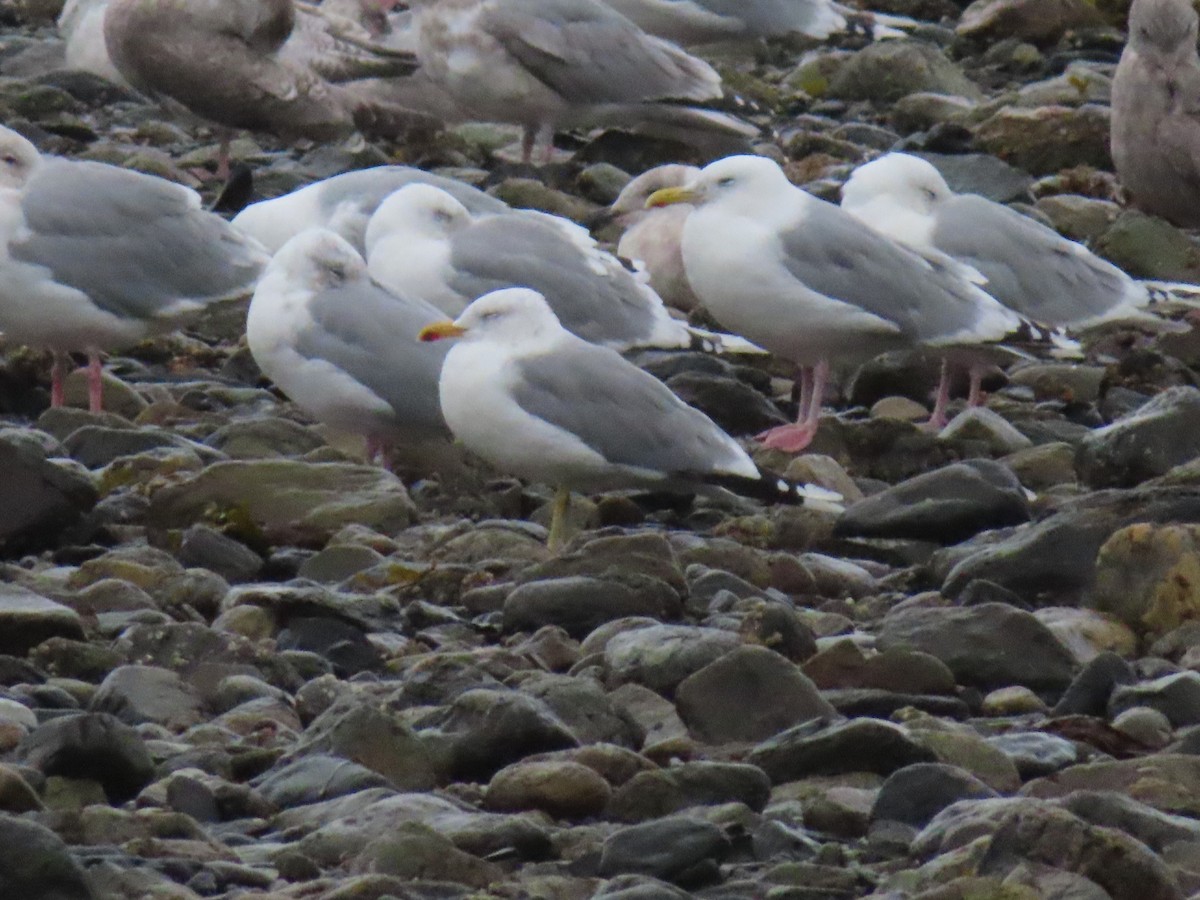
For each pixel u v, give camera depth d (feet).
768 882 26.84
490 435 43.42
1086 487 46.29
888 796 28.86
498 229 52.85
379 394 46.93
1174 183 66.64
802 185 70.54
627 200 64.95
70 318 50.78
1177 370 55.62
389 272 52.31
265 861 27.50
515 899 26.20
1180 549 37.42
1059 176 73.87
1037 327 51.96
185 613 37.96
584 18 72.54
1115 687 33.53
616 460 43.45
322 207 56.70
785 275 49.96
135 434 46.88
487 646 36.45
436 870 26.84
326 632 36.76
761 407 52.75
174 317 51.88
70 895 25.36
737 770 29.60
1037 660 34.83
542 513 46.11
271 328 47.37
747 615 35.94
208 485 43.39
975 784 28.84
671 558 39.37
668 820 27.61
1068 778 29.71
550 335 43.91
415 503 46.50
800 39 86.33
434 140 75.92
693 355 54.90
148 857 27.02
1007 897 24.86
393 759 30.58
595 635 35.99
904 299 50.70
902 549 43.19
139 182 52.03
